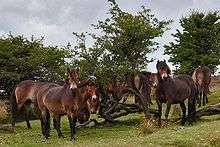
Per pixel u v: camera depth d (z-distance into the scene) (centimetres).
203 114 2433
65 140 2081
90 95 2084
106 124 2570
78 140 2075
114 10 2600
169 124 2294
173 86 2275
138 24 2522
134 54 2597
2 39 3466
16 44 3503
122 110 2791
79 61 2542
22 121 3172
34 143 2023
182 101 2325
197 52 4694
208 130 1925
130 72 2522
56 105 2105
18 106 2548
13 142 2089
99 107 2498
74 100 2039
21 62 3253
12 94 2580
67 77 2066
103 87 2575
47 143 2016
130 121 2638
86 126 2569
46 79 3269
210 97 3456
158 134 1966
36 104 2386
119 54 2569
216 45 4722
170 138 1836
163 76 2244
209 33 4703
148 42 2583
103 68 2503
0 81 3284
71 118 2048
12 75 3197
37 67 3247
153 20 2627
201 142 1770
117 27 2558
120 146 1703
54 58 3209
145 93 2572
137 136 2080
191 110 2389
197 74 3041
